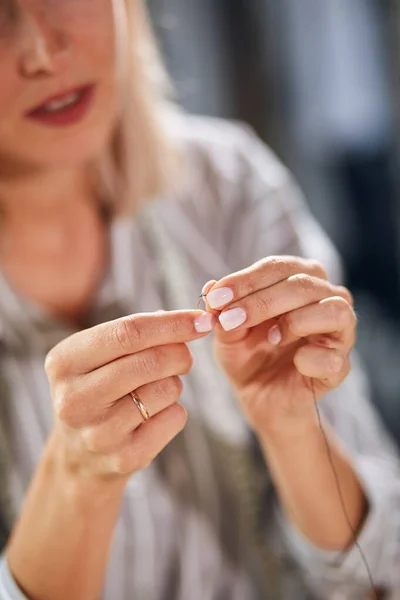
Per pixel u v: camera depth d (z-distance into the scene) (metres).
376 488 0.66
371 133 1.33
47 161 0.62
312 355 0.52
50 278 0.71
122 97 0.73
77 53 0.59
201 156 0.82
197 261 0.79
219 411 0.74
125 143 0.74
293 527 0.68
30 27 0.57
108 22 0.60
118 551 0.69
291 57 1.33
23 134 0.60
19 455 0.68
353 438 0.74
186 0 1.24
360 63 1.30
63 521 0.55
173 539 0.71
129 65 0.74
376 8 1.26
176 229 0.78
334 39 1.31
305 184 1.38
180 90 1.23
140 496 0.70
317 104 1.35
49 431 0.69
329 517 0.62
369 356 1.32
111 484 0.53
